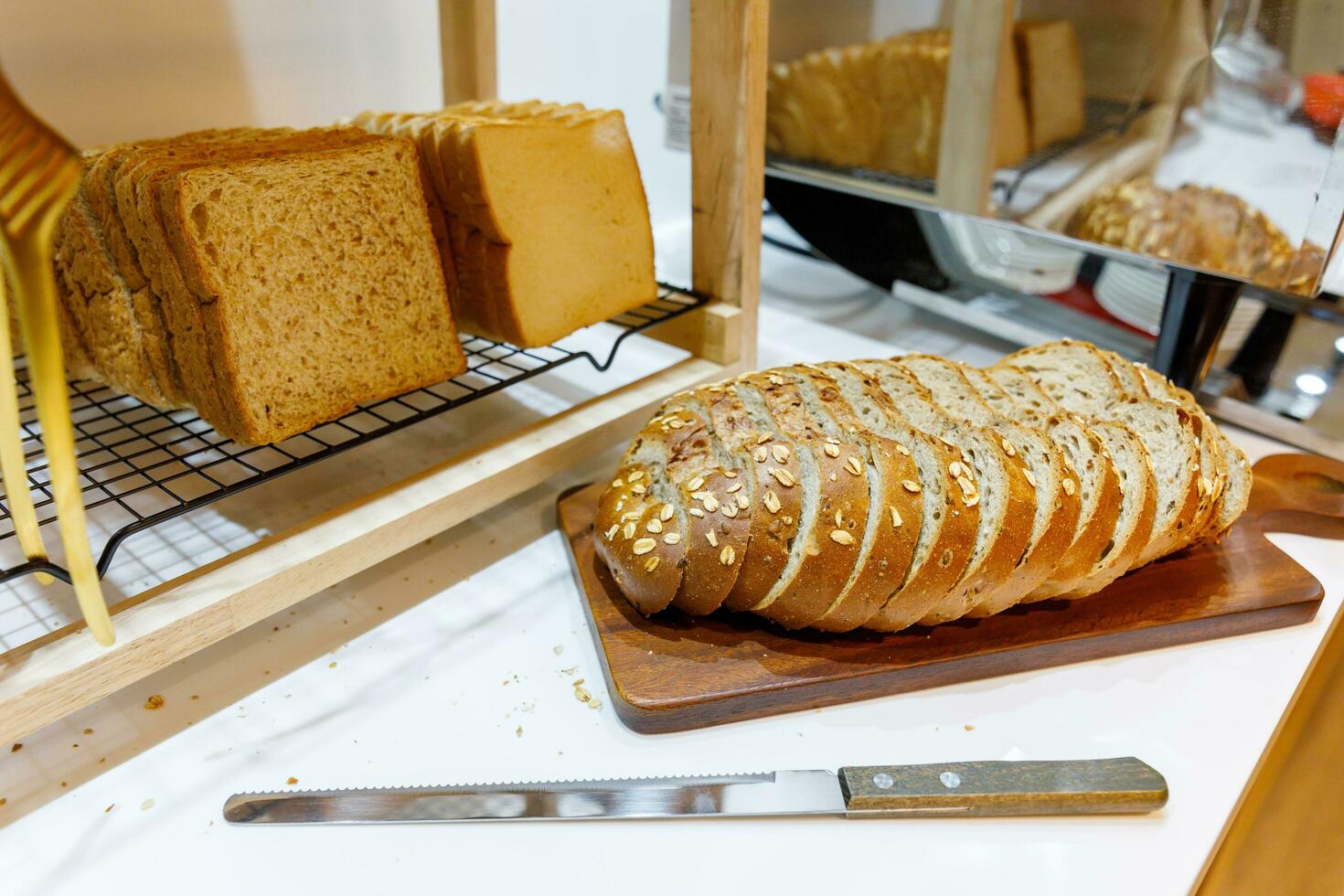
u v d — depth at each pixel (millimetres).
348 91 667
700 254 574
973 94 535
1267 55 430
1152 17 457
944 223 651
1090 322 625
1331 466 518
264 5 603
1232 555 459
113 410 550
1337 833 592
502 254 495
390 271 468
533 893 320
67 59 537
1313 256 449
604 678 404
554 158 504
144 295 447
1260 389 564
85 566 301
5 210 238
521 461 457
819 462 390
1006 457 400
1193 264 493
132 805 348
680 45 705
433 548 486
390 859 330
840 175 640
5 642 395
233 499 493
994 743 376
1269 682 406
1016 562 392
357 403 475
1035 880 324
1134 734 380
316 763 366
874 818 344
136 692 396
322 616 438
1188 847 336
